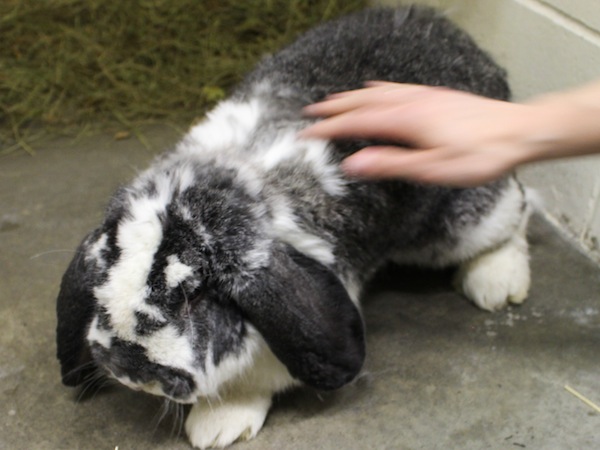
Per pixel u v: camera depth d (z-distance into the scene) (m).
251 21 1.08
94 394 0.62
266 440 0.58
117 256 0.49
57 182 0.86
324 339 0.51
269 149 0.57
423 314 0.69
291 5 1.08
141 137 0.95
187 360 0.49
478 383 0.62
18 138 0.95
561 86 0.75
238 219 0.51
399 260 0.70
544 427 0.58
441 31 0.70
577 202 0.75
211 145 0.59
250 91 0.65
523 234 0.72
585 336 0.66
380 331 0.67
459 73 0.67
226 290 0.49
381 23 0.70
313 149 0.57
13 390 0.62
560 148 0.34
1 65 1.02
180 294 0.48
